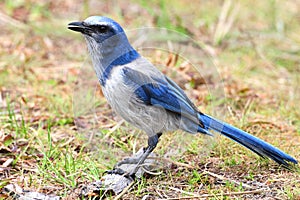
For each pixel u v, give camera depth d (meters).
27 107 12.82
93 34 10.21
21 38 16.78
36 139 11.30
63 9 18.88
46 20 18.08
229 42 17.48
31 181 9.72
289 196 9.12
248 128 12.06
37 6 18.72
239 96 13.79
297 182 9.68
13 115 12.03
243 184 9.66
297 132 11.98
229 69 15.58
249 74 15.62
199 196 9.25
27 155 10.59
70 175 9.77
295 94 14.30
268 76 15.56
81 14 18.55
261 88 14.71
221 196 9.16
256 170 10.18
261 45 17.42
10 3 18.72
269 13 19.61
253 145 10.32
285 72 15.90
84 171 10.08
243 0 20.14
